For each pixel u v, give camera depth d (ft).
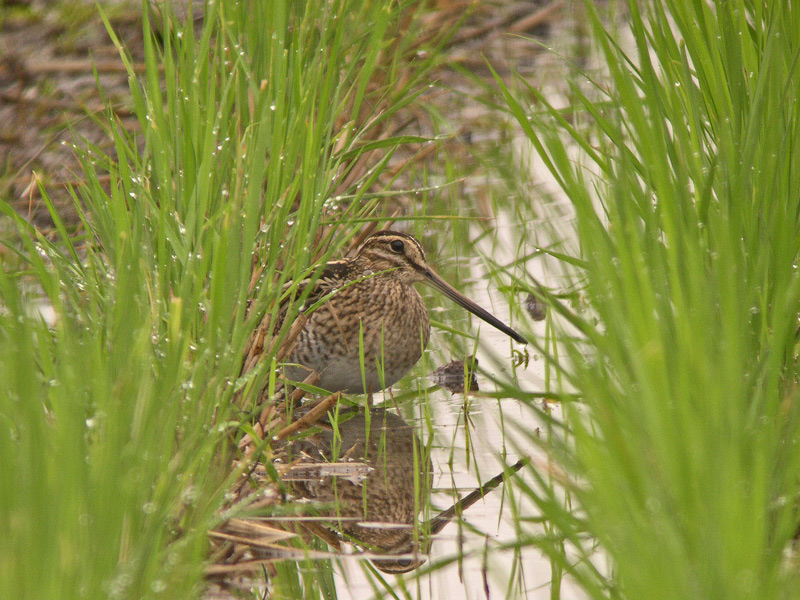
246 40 36.37
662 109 27.61
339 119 41.24
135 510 19.90
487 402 35.53
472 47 70.64
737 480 17.19
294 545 25.85
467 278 46.73
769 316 25.38
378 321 36.58
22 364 18.07
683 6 29.27
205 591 23.61
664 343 19.44
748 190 25.82
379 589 23.82
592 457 18.40
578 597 22.65
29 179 47.62
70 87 57.21
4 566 16.31
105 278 28.91
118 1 64.08
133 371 20.83
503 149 60.64
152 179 30.81
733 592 16.48
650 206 22.89
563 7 74.02
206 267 25.88
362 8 39.70
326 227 37.42
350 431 33.55
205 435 24.21
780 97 26.45
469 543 25.68
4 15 63.87
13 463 17.63
